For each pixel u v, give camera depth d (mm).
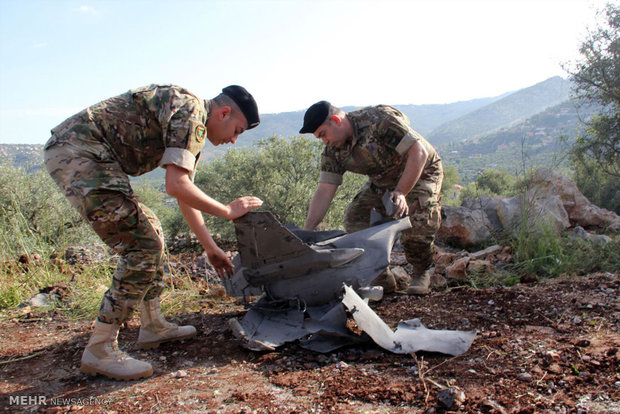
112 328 2709
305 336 3094
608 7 10953
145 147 2625
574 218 6945
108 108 2533
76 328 3740
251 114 2744
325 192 4223
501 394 2289
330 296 3250
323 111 3824
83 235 8758
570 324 3221
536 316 3414
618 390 2250
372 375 2596
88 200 2434
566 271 4730
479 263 4969
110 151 2545
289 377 2623
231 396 2430
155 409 2328
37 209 8461
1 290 4527
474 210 6723
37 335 3598
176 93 2545
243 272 3238
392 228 3484
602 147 10992
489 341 2975
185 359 3002
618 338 2893
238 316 3861
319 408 2248
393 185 4160
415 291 4277
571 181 7020
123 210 2500
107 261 5633
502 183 20438
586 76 11297
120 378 2684
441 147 194625
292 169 11875
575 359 2621
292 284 3256
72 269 5465
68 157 2443
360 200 4418
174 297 4488
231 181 11711
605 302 3582
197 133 2467
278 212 11008
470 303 3861
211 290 4566
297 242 3121
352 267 3279
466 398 2256
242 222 2961
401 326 3154
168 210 14555
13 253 5582
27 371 2893
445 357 2795
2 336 3588
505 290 4086
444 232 6445
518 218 6168
